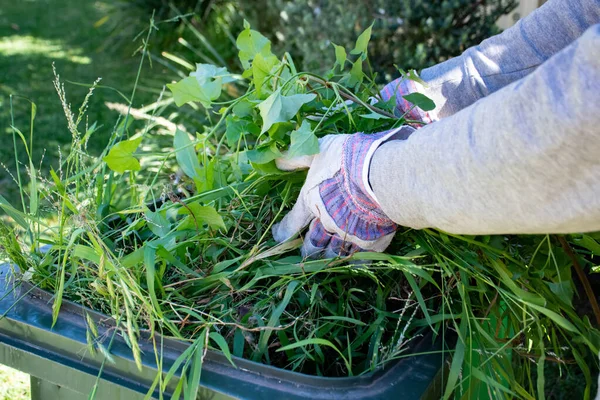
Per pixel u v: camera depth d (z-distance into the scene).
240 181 1.25
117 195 1.73
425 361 0.98
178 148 1.22
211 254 1.17
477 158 0.71
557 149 0.65
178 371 0.94
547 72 0.65
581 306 1.27
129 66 4.37
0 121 3.69
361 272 1.08
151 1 4.42
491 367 1.06
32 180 1.19
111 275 1.02
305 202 1.02
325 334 1.09
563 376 1.81
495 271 1.11
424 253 1.12
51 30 5.37
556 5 1.12
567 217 0.68
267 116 0.96
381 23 2.63
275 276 1.13
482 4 2.58
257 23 3.61
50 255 1.14
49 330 1.01
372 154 0.89
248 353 1.06
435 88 1.26
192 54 4.18
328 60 2.79
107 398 0.98
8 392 2.00
